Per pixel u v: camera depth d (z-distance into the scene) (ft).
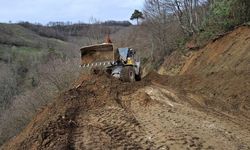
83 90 41.22
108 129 28.94
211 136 27.89
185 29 110.73
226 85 46.24
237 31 61.62
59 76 110.01
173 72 89.25
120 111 34.24
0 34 409.49
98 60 52.29
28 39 424.46
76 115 32.94
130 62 54.44
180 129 29.35
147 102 37.27
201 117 33.50
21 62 289.94
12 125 112.47
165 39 134.62
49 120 30.55
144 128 29.58
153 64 131.03
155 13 150.00
